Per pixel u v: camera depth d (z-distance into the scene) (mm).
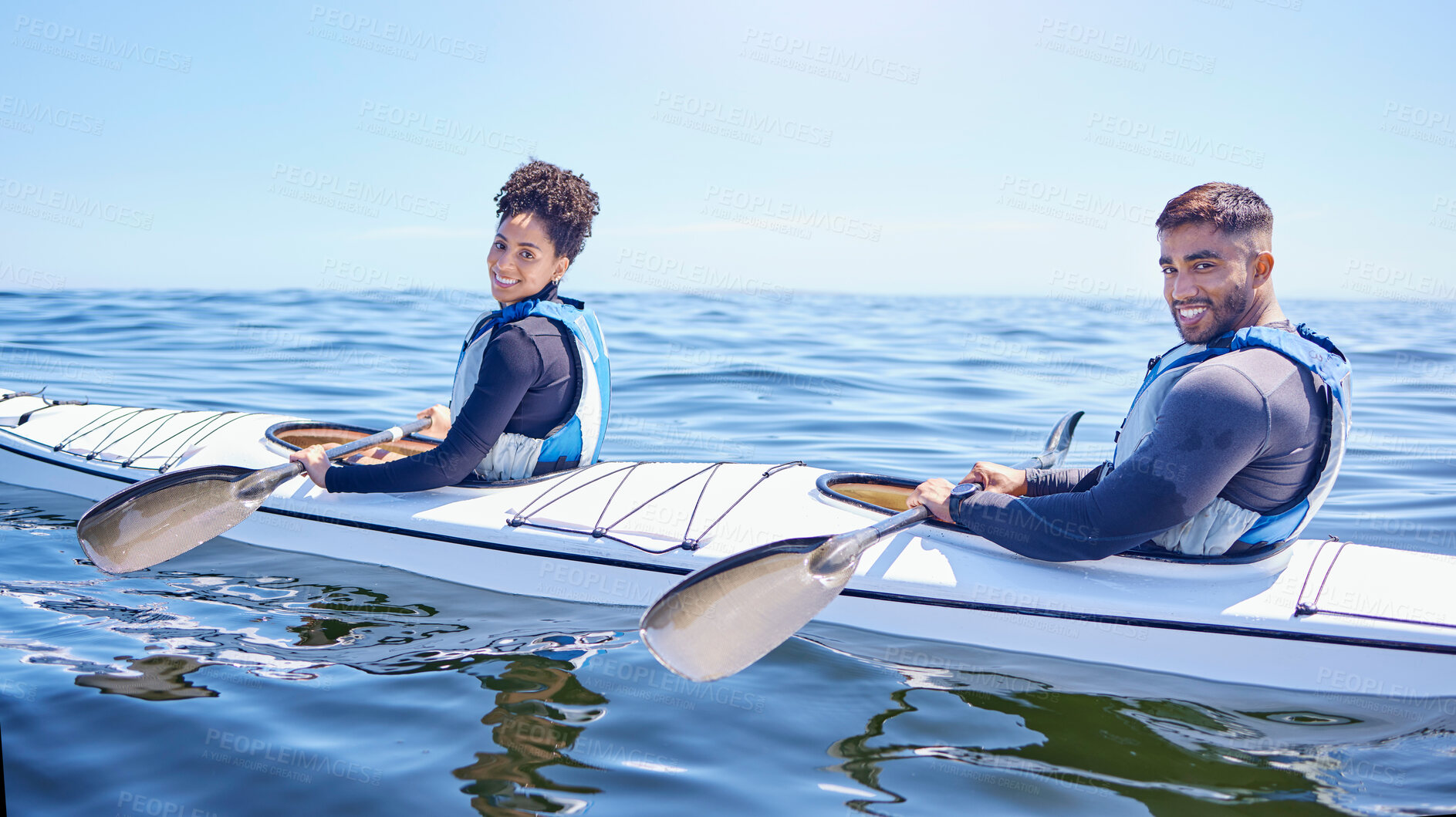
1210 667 2322
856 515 2791
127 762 1805
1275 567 2422
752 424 6039
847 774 1842
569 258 2975
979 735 2016
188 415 3898
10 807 1644
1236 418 2041
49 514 3510
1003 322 16531
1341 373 2154
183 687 2145
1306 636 2270
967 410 6645
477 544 2906
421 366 8109
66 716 1984
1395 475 4918
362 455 3568
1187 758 1931
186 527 2758
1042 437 5777
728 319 15266
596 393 3088
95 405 4215
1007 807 1726
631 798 1724
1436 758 1935
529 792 1730
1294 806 1740
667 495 2957
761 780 1807
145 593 2771
